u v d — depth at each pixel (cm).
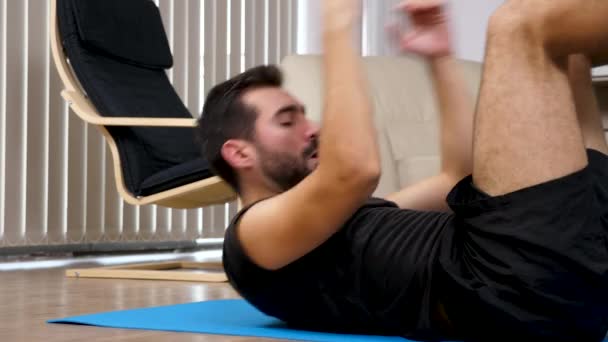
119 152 440
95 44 453
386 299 192
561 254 168
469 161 216
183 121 420
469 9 659
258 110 198
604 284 171
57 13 451
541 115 170
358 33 181
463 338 189
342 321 202
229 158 200
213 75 615
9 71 529
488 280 176
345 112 176
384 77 444
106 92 445
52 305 298
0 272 463
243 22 632
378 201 205
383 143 417
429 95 449
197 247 657
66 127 555
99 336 216
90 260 568
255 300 204
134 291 350
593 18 164
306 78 411
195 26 605
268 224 188
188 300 313
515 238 170
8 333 224
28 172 538
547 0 168
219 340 205
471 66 464
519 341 179
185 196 438
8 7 528
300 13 666
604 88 569
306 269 195
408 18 205
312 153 199
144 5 495
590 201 171
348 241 194
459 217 183
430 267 186
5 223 529
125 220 586
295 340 200
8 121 529
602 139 192
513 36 171
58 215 553
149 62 486
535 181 170
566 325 175
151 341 206
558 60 171
